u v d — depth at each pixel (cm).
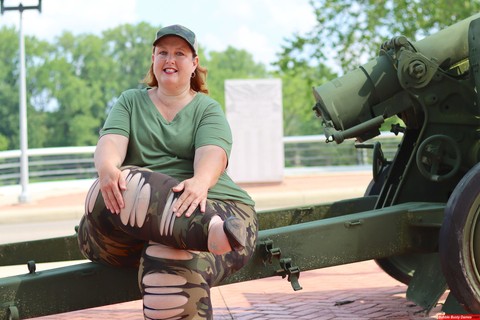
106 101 9531
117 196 422
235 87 2108
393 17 2384
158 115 458
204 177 429
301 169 2620
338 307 637
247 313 626
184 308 414
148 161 454
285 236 507
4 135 8750
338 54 2405
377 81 603
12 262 562
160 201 417
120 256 454
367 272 810
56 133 8881
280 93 2102
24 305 455
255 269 499
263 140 2103
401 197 608
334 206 652
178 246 417
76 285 463
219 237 404
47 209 1731
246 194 461
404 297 665
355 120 606
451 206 513
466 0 2333
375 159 670
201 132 452
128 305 682
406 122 627
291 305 652
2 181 2941
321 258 515
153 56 466
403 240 536
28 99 8875
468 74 600
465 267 509
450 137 589
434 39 611
